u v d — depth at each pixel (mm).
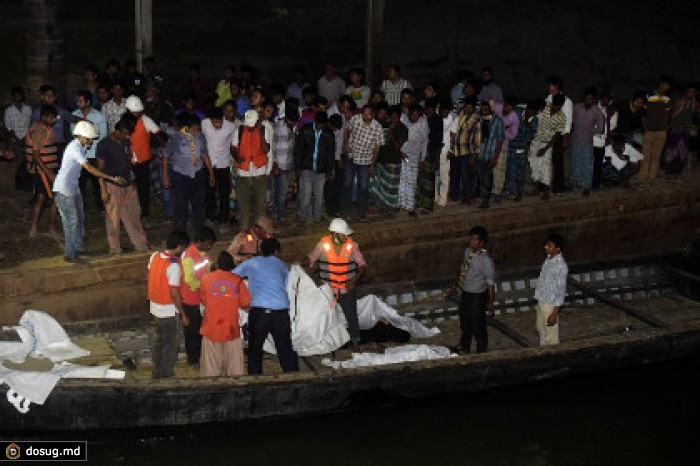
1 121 16516
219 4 26172
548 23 25422
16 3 22016
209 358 8992
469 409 9883
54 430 8617
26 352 9211
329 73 14570
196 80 15234
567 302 12273
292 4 26750
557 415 9938
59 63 14102
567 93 23781
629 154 14742
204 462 8703
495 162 12867
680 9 26672
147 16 14383
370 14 15500
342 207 12750
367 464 8828
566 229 13633
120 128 10508
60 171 10352
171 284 8828
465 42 24938
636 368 10500
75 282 10414
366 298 10844
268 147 11383
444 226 12570
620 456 9203
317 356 10070
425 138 12477
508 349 10312
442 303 11531
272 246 9234
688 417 10047
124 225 11102
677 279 12836
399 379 9359
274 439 9156
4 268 10453
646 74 24531
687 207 14664
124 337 10039
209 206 11938
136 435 8789
